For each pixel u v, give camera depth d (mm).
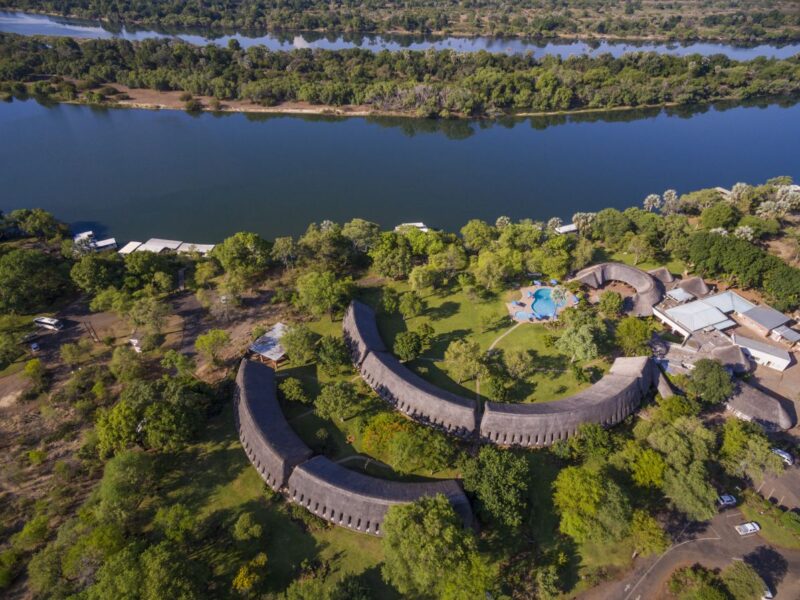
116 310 123250
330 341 113000
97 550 71125
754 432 90375
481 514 80750
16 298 123938
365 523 79625
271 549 78688
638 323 112938
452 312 133750
